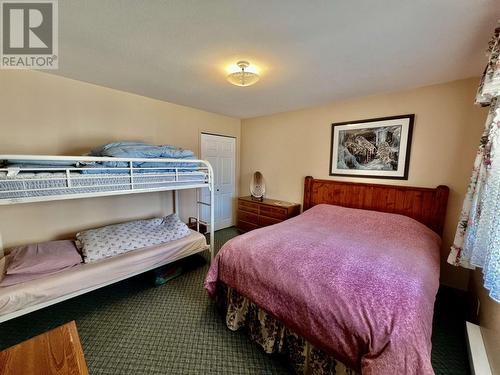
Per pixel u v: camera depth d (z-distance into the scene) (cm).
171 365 148
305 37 154
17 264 167
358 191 290
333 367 125
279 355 158
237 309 176
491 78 128
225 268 183
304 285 135
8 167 154
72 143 245
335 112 312
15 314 151
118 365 146
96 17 135
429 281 139
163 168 227
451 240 235
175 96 297
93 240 215
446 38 150
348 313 115
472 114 218
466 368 147
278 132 383
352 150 297
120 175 196
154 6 125
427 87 240
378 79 225
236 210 457
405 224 229
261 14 131
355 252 171
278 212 347
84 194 178
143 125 302
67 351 94
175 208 344
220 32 150
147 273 266
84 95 250
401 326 103
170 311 200
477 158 169
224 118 409
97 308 202
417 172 251
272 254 168
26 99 216
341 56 179
